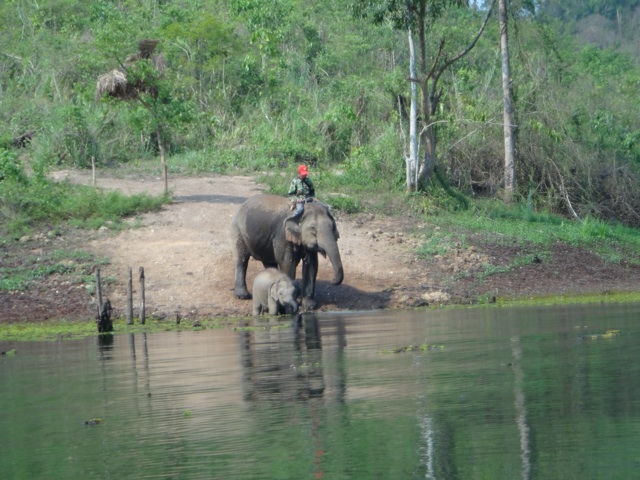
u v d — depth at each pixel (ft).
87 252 73.87
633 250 89.66
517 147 107.65
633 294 73.67
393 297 70.03
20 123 108.99
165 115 85.61
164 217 81.15
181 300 68.18
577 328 52.29
